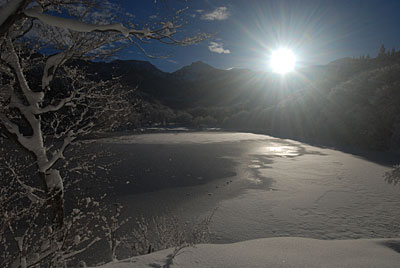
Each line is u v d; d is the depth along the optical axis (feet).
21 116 12.72
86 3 11.68
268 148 121.19
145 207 41.83
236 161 85.10
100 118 14.48
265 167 73.77
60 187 13.51
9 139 12.44
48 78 12.97
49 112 13.55
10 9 8.13
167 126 323.78
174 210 40.24
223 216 36.70
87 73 14.64
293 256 11.66
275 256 11.58
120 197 46.83
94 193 46.80
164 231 19.16
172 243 17.93
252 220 34.94
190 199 46.16
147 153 102.99
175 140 159.12
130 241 26.58
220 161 85.46
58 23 8.96
